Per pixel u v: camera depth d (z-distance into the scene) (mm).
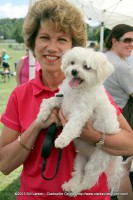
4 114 2301
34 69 5180
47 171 2125
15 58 34000
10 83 16828
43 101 2195
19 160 2152
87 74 2328
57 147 2066
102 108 2320
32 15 2299
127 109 4637
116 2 8742
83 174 2295
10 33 70688
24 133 2129
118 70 4559
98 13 9227
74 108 2248
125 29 5004
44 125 2100
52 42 2230
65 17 2199
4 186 4645
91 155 2371
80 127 2148
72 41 2387
